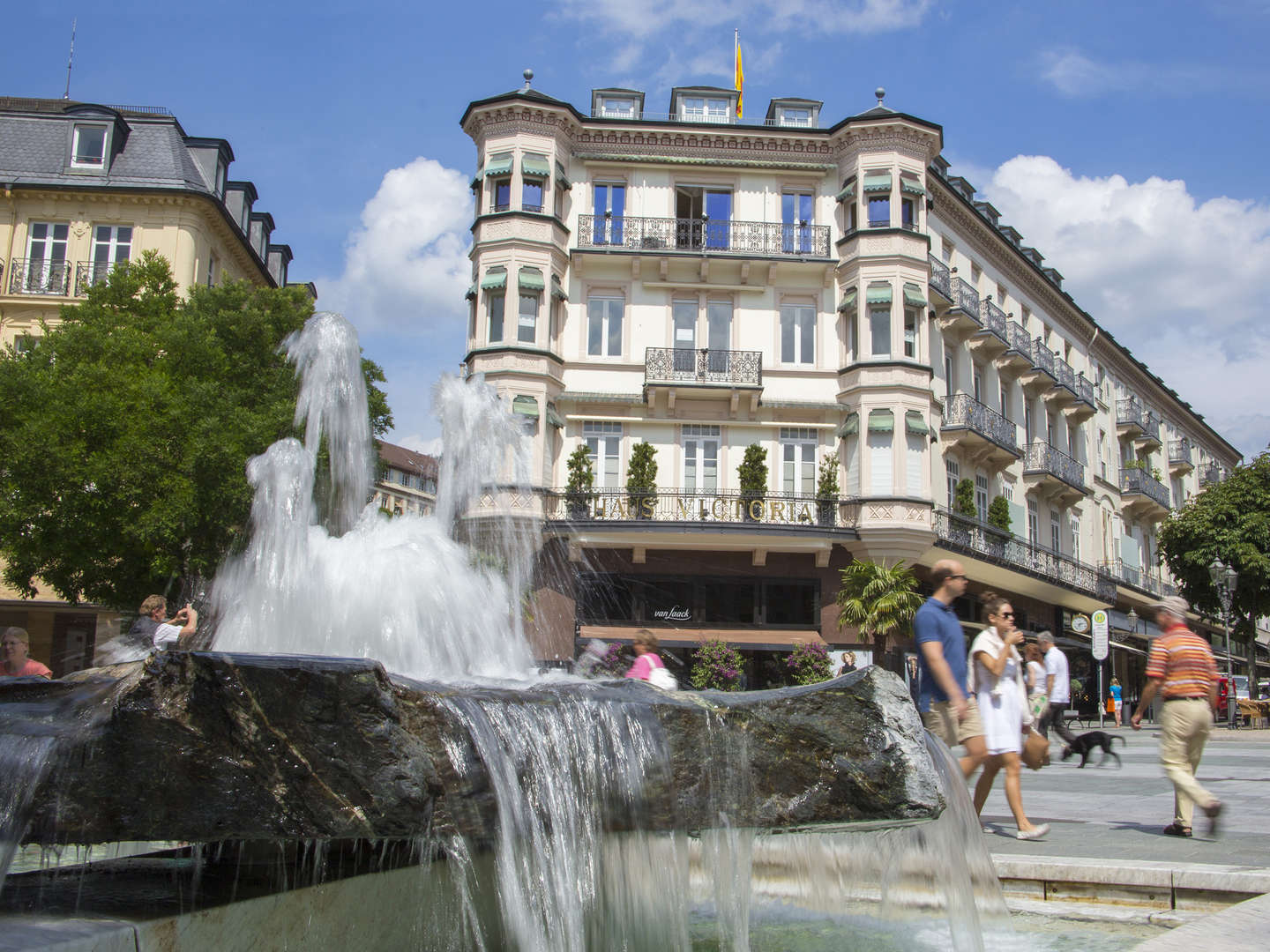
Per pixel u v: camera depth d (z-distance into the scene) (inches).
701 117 1288.1
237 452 822.5
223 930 119.3
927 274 1174.3
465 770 133.0
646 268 1186.6
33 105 1513.3
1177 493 2266.2
